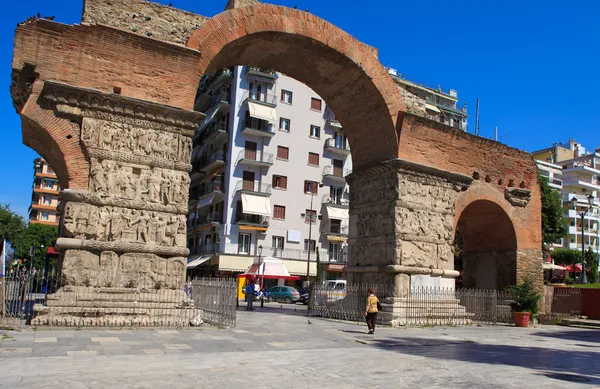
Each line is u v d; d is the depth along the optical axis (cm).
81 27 2011
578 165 11319
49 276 2120
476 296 2967
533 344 2070
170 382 1058
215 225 6062
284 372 1219
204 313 2388
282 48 2680
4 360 1212
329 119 6650
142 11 2197
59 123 1969
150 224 2042
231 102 6172
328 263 6341
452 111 8550
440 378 1213
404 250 2684
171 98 2153
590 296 3566
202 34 2286
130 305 1936
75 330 1748
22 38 1927
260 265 4444
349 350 1658
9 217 7600
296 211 6284
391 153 2808
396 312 2553
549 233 5434
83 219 1930
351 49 2717
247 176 6062
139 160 2064
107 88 2038
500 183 3194
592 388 1153
